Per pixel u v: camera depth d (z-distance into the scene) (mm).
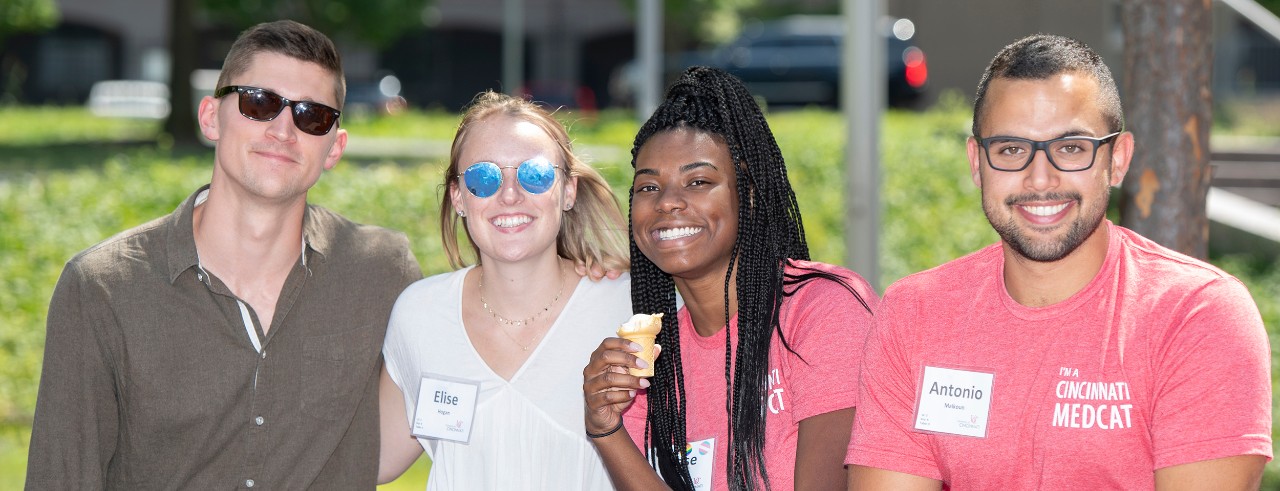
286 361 3453
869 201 6719
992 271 2791
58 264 8734
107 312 3322
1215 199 10648
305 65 3420
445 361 3426
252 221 3416
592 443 3201
